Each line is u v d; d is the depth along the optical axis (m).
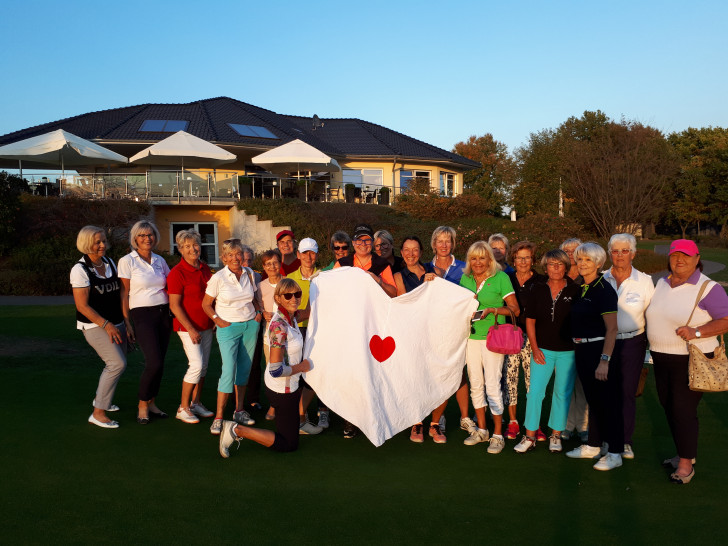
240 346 6.19
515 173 45.56
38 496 4.41
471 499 4.53
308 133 35.78
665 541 3.89
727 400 7.41
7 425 5.99
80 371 8.23
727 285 18.88
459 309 5.96
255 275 6.54
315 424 6.39
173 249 25.45
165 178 24.89
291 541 3.82
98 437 5.74
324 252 21.62
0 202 19.47
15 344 9.77
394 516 4.21
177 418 6.40
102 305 5.94
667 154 32.41
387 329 5.85
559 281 5.47
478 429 5.95
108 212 22.06
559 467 5.24
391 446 5.79
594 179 31.62
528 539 3.90
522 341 5.42
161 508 4.27
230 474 4.95
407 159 33.91
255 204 24.36
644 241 47.44
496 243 6.73
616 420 5.18
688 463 4.88
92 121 31.36
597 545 3.83
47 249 19.38
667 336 4.88
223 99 35.91
